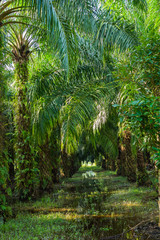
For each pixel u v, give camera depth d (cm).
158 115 354
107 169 3012
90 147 2073
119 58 588
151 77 446
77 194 1109
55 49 497
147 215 648
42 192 1121
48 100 761
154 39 450
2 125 614
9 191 664
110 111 866
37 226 577
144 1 580
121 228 559
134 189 1076
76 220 641
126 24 591
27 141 956
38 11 445
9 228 571
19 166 949
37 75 791
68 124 704
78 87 746
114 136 1305
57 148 1412
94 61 764
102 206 807
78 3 499
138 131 401
